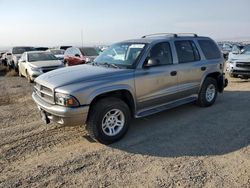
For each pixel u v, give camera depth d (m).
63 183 3.38
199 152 4.18
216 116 5.96
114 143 4.62
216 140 4.64
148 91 5.12
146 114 5.16
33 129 5.37
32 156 4.17
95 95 4.31
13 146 4.54
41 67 11.77
